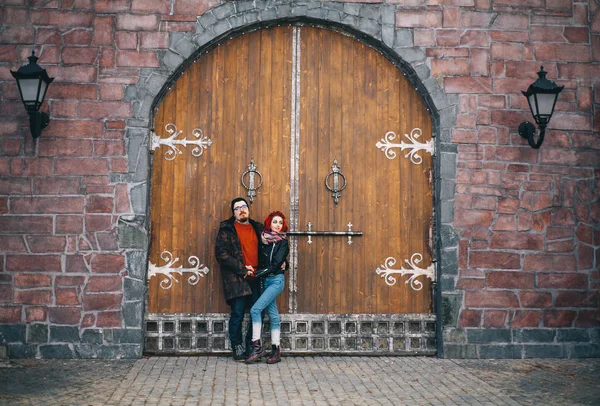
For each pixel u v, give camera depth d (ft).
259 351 22.30
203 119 24.27
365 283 24.22
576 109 24.59
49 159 23.13
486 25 24.61
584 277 24.11
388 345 24.11
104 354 22.77
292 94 24.58
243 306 22.67
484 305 23.77
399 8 24.52
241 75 24.52
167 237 23.85
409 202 24.53
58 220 22.99
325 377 20.66
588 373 21.47
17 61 23.43
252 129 24.36
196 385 19.40
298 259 24.16
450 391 19.16
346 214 24.35
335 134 24.56
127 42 23.71
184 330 23.65
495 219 24.04
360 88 24.77
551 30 24.76
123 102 23.49
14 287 22.74
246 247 22.81
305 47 24.77
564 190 24.31
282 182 24.27
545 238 24.12
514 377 20.86
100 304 22.89
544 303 23.93
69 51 23.54
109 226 23.09
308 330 23.94
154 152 24.03
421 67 24.35
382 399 18.25
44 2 23.65
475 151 24.18
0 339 22.57
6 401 17.51
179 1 23.94
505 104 24.40
